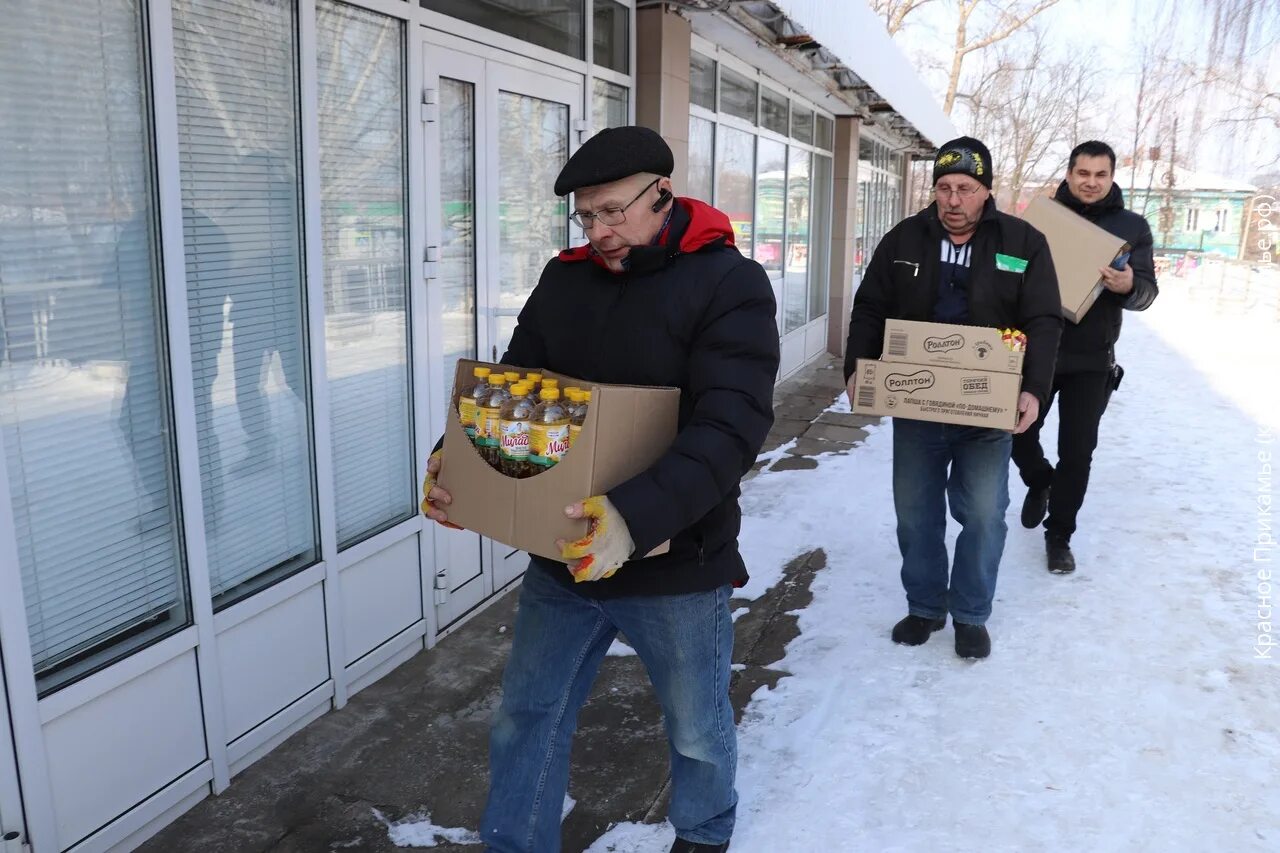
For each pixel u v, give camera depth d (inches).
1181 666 130.3
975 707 119.8
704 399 70.1
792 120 344.5
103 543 90.0
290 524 113.6
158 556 95.7
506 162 154.9
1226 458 241.6
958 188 118.2
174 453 95.7
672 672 78.0
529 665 80.3
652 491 65.4
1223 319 633.0
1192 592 155.3
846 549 177.9
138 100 89.7
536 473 68.9
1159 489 214.4
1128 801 100.9
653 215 73.5
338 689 119.8
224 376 102.9
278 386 110.4
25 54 79.8
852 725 115.8
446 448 74.5
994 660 132.1
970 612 131.1
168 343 93.7
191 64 95.3
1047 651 134.6
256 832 96.1
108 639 91.2
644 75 201.5
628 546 65.1
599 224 72.6
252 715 106.8
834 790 102.7
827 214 412.2
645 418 68.4
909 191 658.2
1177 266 993.5
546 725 80.3
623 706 122.2
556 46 166.4
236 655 103.7
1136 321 621.0
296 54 108.2
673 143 210.5
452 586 143.6
